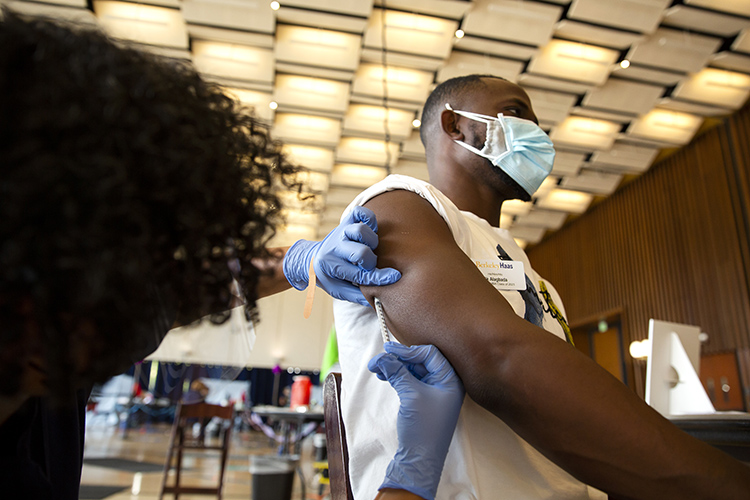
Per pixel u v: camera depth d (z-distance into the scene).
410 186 0.70
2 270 0.32
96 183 0.34
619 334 9.48
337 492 0.70
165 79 0.44
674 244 8.30
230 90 0.55
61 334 0.35
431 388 0.53
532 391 0.48
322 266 0.62
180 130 0.40
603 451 0.46
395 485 0.48
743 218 7.26
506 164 1.00
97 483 4.38
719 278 7.44
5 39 0.35
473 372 0.52
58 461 0.61
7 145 0.33
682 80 6.98
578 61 6.66
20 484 0.53
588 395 0.47
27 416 0.54
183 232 0.41
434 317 0.55
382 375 0.56
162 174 0.37
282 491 3.29
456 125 1.05
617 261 9.50
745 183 7.25
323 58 6.68
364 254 0.57
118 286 0.35
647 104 7.35
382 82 7.15
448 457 0.60
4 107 0.34
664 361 2.03
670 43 6.38
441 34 6.25
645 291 8.75
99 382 0.38
